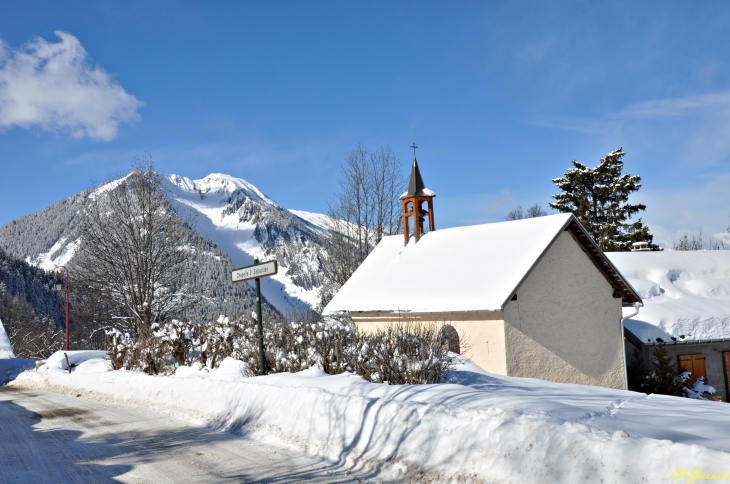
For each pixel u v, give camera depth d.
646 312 22.84
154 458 8.23
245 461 7.80
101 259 32.25
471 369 15.77
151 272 32.59
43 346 62.44
